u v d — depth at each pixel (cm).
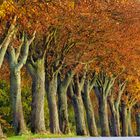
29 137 6425
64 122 9538
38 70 7912
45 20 6675
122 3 8875
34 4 5378
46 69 8762
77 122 10406
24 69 10906
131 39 9756
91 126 11288
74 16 7781
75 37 8506
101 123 12094
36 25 6569
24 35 6994
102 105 12106
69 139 6556
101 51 9388
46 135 7325
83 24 8275
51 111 8800
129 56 10300
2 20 5575
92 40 8844
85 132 10375
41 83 7912
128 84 13762
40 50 7962
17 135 7106
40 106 7875
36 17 6200
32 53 7881
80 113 10400
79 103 10444
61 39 8488
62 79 9531
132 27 9388
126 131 14688
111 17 8862
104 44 9150
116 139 7194
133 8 9269
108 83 12169
